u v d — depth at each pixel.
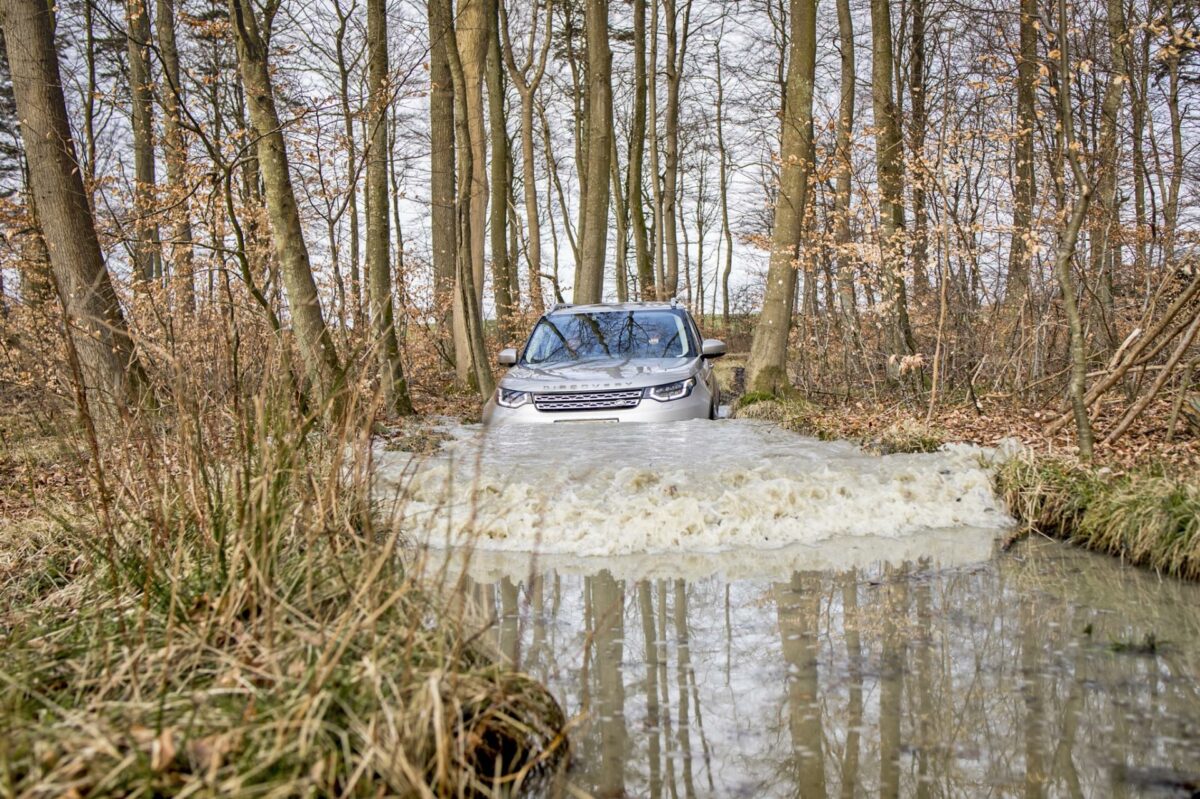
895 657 3.45
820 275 13.58
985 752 2.69
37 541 5.20
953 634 3.68
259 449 3.72
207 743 2.22
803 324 15.08
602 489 5.68
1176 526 4.60
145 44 8.56
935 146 10.48
